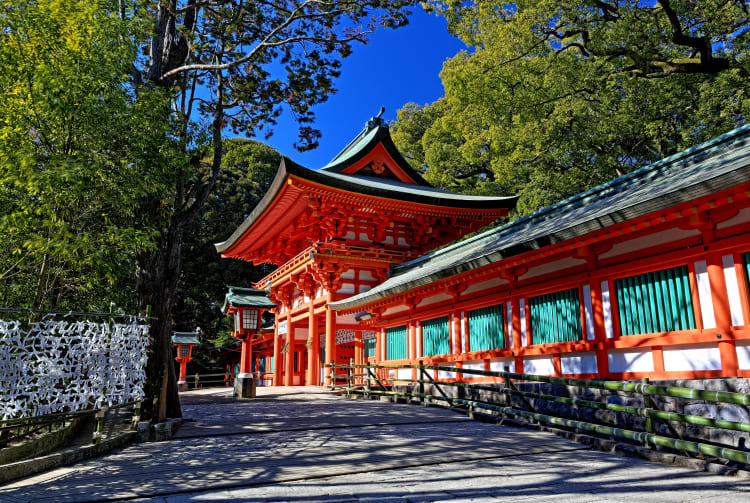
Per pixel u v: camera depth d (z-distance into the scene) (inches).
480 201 967.6
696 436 278.1
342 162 1019.3
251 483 194.4
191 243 1670.8
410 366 526.9
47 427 300.8
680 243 331.0
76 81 250.5
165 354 370.0
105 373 273.7
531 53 791.7
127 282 435.8
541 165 1072.8
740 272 292.5
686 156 401.1
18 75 245.9
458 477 203.6
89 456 252.2
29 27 252.5
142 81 416.8
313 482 196.5
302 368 1221.1
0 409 216.5
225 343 1646.2
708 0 675.4
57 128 266.4
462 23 827.4
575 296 416.2
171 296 386.3
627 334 365.4
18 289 362.0
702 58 653.9
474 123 1102.4
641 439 248.5
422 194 915.4
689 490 178.2
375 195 870.4
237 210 1747.0
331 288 890.7
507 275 478.6
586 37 727.7
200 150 382.0
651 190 363.3
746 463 208.8
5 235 299.6
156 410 337.1
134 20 310.5
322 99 507.5
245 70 492.7
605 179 1059.3
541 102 838.5
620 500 164.6
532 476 205.0
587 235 345.1
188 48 455.2
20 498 176.2
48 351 242.7
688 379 297.3
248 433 327.9
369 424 363.6
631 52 691.4
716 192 258.5
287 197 888.3
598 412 349.4
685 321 325.1
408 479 200.4
